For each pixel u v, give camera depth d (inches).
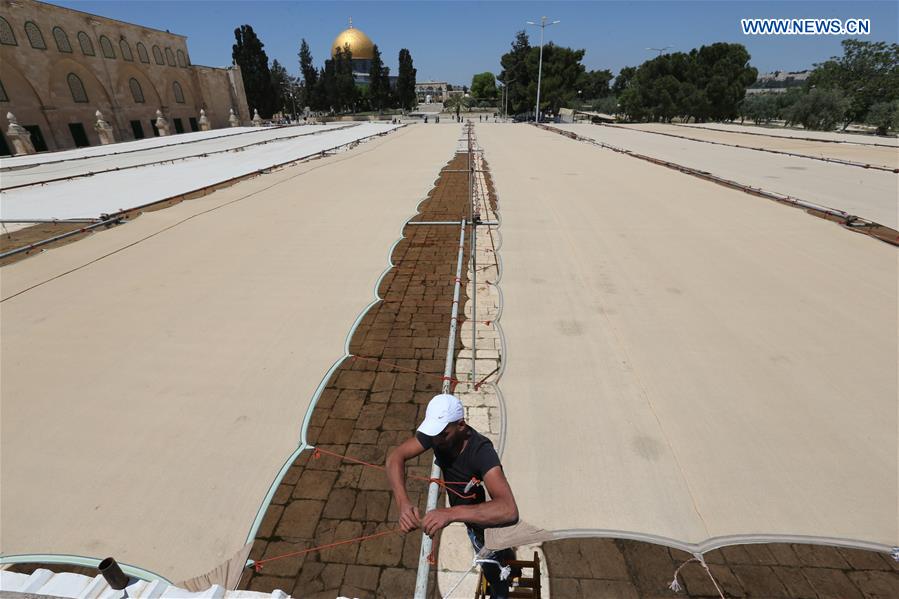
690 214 365.4
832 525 119.2
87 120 1282.0
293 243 330.6
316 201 446.9
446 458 84.6
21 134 1000.9
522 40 2461.9
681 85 1795.0
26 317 226.7
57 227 412.5
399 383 195.0
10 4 1067.3
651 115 1898.4
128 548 119.0
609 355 191.3
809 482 130.4
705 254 285.1
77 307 236.8
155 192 536.1
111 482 137.1
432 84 6097.4
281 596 85.4
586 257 289.6
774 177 487.2
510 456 145.1
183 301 244.8
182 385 178.9
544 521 123.9
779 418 152.7
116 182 610.2
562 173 560.1
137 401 169.6
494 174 562.3
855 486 128.5
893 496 125.3
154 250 315.6
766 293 232.7
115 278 271.4
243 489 137.0
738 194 422.9
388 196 468.1
